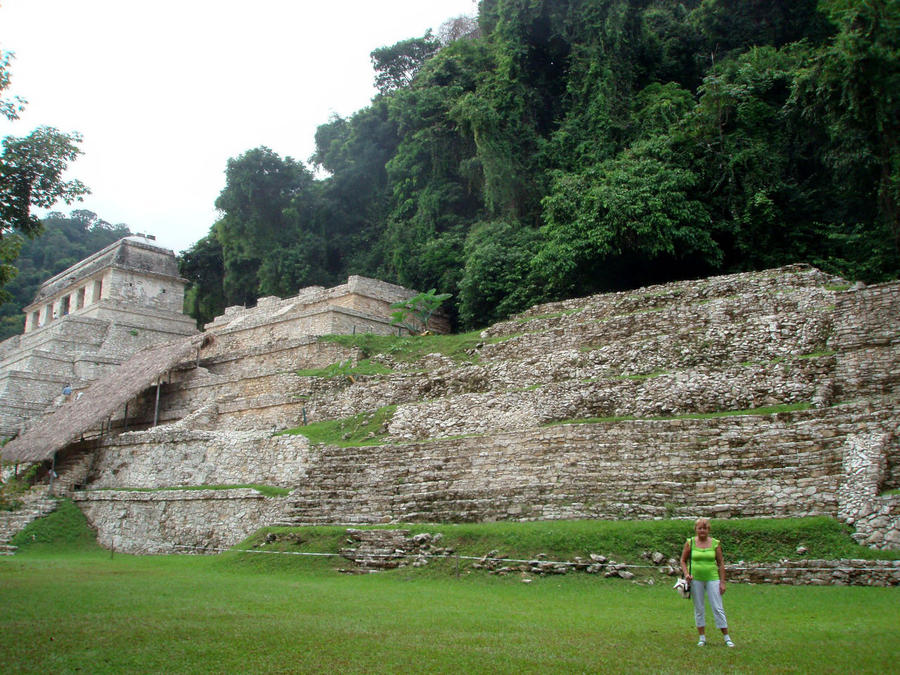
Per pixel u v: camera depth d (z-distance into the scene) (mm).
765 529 14125
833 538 13594
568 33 40219
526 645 8648
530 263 33281
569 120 38906
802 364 19359
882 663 7625
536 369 25062
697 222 30500
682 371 21391
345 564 16734
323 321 36438
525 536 15531
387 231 49594
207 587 13828
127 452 29922
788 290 23406
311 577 15938
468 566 15234
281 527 19656
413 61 62531
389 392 27797
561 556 14719
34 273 79625
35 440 32031
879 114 25531
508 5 41656
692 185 30969
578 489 17328
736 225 30516
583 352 24703
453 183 45031
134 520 25875
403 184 47656
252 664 7848
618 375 23422
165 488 26672
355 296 37469
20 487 16344
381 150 54719
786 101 32531
